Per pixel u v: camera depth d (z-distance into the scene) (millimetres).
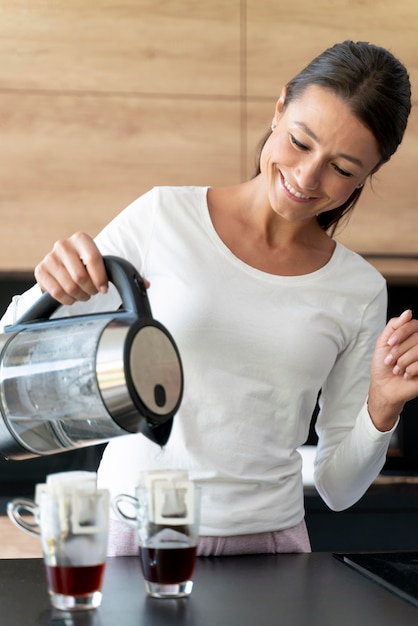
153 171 2957
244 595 1213
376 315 1737
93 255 1216
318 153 1463
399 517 2873
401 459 3305
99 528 1128
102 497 1132
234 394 1562
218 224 1657
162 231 1622
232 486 1544
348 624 1087
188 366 1562
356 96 1449
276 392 1597
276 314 1611
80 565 1118
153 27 2947
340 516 2855
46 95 2916
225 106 2980
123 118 2939
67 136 2920
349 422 1755
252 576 1326
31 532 1154
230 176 2986
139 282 1187
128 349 1106
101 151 2936
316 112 1458
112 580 1289
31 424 1193
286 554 1510
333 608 1154
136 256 1631
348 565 1403
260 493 1569
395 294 3424
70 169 2928
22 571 1336
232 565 1408
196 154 2971
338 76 1458
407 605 1168
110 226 1655
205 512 1521
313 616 1118
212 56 2971
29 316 1261
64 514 1115
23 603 1163
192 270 1593
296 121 1476
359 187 1719
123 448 1562
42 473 3191
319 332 1634
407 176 3068
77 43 2920
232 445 1550
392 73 1492
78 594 1121
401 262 3066
